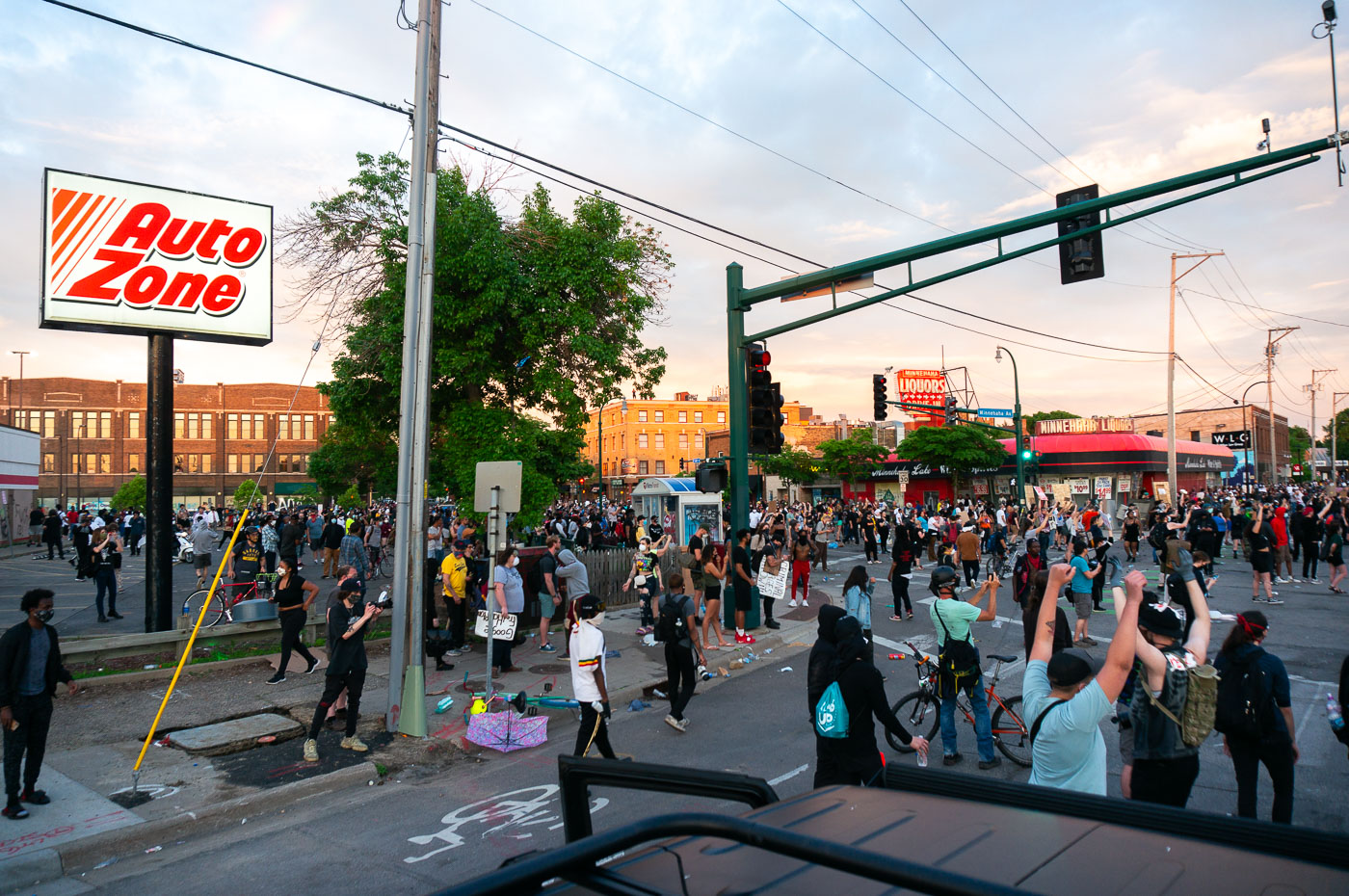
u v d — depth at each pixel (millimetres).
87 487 65438
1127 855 1890
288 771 7605
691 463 77250
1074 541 13703
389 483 40500
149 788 7125
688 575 13859
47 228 11484
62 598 19422
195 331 12484
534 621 14836
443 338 14617
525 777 7652
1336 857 1769
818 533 23344
